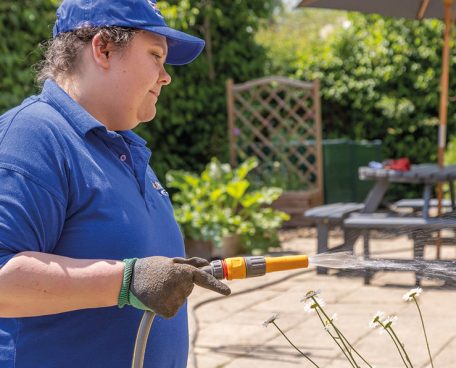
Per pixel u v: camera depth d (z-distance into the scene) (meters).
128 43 1.66
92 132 1.65
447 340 4.17
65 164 1.58
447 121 10.45
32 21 7.31
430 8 6.67
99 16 1.65
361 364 3.83
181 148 9.45
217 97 9.64
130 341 1.66
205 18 9.44
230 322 4.73
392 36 10.26
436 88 10.28
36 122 1.57
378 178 6.22
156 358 1.75
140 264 1.48
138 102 1.71
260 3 10.05
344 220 6.02
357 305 5.01
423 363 3.81
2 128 1.58
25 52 7.29
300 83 9.20
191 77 9.25
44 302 1.47
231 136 9.21
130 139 1.81
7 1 7.13
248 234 7.02
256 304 5.18
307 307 2.15
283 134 9.43
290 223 8.95
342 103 10.52
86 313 1.62
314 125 9.31
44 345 1.61
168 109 9.05
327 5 6.54
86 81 1.68
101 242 1.60
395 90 10.40
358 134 10.66
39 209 1.51
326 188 9.47
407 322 4.55
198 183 7.27
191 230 6.81
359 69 10.35
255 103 9.91
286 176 9.30
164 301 1.44
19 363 1.62
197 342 4.31
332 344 4.18
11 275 1.45
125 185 1.69
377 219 5.93
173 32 1.70
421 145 10.59
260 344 4.24
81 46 1.67
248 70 9.91
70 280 1.47
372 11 6.56
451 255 6.54
